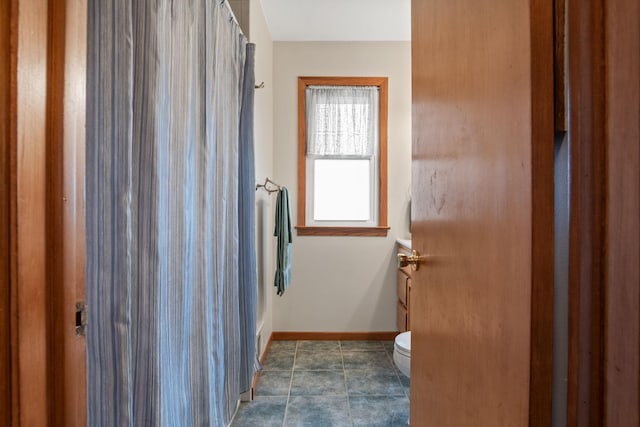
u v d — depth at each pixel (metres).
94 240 0.82
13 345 0.45
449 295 0.88
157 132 0.97
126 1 0.84
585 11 0.45
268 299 2.87
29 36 0.47
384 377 2.40
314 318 3.09
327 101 3.06
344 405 2.06
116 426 0.83
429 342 1.03
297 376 2.41
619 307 0.41
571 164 0.47
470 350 0.77
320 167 3.14
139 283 0.94
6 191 0.44
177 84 1.15
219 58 1.54
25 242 0.46
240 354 1.98
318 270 3.09
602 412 0.43
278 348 2.90
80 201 0.56
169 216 1.12
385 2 2.50
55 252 0.50
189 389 1.28
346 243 3.08
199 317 1.34
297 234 3.09
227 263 1.74
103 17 0.84
